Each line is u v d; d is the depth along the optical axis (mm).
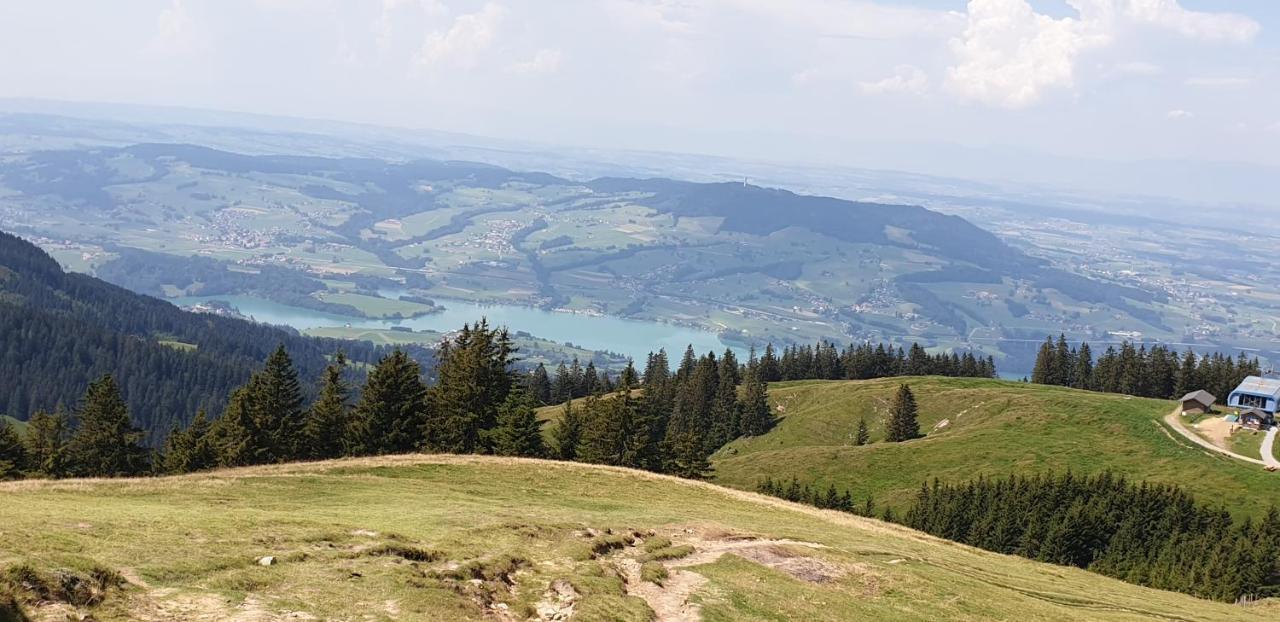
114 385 90750
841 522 64312
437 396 87062
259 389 82562
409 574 27484
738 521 54031
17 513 28438
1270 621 52406
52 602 19781
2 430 84688
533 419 88750
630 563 36906
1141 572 79938
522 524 39406
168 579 23359
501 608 27203
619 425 96688
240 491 45594
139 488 42812
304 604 23250
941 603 38188
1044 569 59531
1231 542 76875
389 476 58094
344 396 85250
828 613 33750
